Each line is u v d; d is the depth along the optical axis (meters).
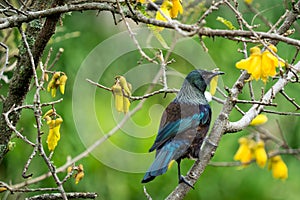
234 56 12.89
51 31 7.95
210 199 13.88
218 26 11.91
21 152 12.38
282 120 13.71
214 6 6.57
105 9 7.26
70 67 12.44
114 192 12.91
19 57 8.34
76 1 7.59
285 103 13.41
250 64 7.15
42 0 8.38
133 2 7.47
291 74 8.40
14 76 8.34
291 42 6.43
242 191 13.91
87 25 12.82
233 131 8.11
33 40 8.38
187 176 7.95
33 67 7.23
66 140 12.32
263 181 14.01
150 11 7.57
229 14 11.85
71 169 8.16
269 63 7.11
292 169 14.13
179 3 7.49
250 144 11.08
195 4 8.76
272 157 11.45
